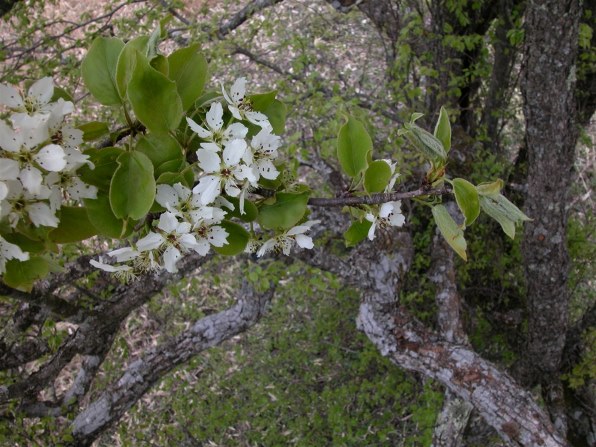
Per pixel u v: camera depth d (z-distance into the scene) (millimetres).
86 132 1187
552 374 3930
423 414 4402
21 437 2984
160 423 4848
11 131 962
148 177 1040
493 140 4340
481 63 4004
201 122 1185
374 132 3598
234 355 5207
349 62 5043
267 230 1317
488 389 3184
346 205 1318
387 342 3309
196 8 4816
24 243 1119
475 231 4285
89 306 2840
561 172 2988
